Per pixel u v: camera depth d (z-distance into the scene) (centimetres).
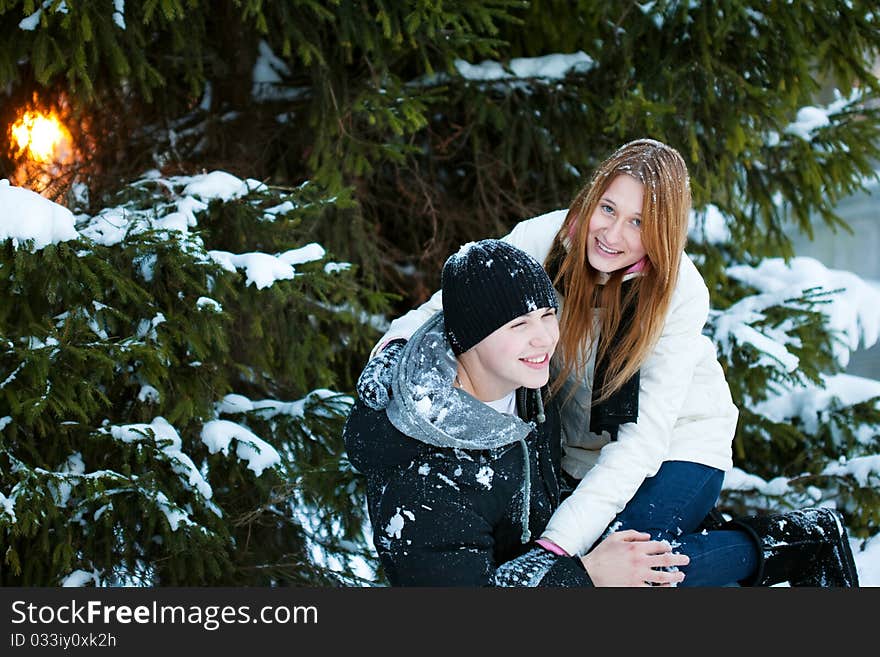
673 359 301
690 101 459
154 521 347
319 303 434
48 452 353
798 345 480
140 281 363
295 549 418
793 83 466
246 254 377
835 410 515
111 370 335
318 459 404
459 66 473
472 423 266
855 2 453
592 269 297
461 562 265
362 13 424
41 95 447
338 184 430
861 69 469
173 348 379
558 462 303
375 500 277
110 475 344
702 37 454
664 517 307
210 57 466
